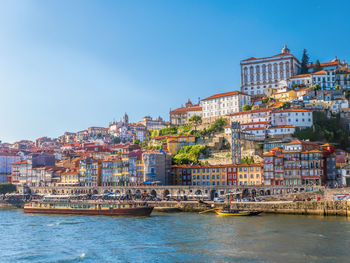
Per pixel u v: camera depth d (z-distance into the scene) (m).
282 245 85.50
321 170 154.62
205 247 85.69
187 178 193.00
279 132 193.75
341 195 129.25
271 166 163.50
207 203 148.38
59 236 102.19
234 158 185.50
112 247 88.00
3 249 88.31
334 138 193.00
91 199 172.50
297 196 137.62
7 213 161.00
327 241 88.12
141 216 138.00
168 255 80.12
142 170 198.00
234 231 102.38
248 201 144.50
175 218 130.62
